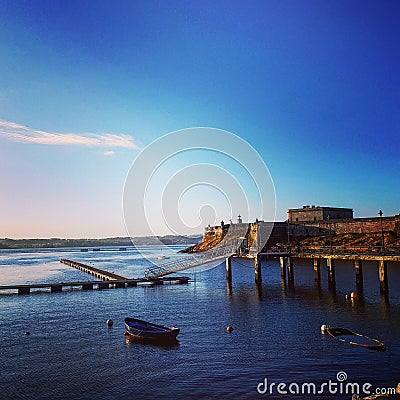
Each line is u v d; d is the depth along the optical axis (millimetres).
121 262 134000
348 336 30000
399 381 22078
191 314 40625
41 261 155250
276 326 34094
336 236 91625
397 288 51219
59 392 22047
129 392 21906
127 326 32969
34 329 35500
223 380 23062
